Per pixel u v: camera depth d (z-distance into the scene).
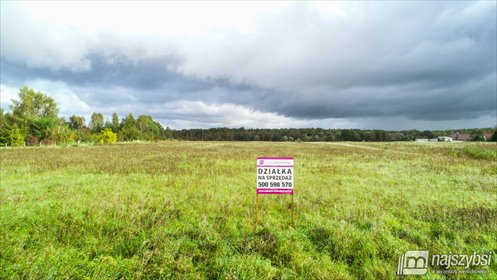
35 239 3.92
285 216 5.38
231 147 37.12
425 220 5.07
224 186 8.12
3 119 38.81
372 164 14.41
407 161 16.02
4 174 10.09
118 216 4.93
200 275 3.08
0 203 5.66
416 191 7.52
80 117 73.38
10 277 2.79
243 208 5.75
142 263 3.13
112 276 2.97
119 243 3.75
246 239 3.93
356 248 3.81
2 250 3.34
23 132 37.44
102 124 78.31
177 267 3.09
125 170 11.17
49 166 12.28
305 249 3.88
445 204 6.08
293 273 3.14
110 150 27.05
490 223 4.56
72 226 4.28
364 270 3.21
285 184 4.73
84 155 19.66
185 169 11.62
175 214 5.18
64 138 41.44
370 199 6.68
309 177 9.94
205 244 3.82
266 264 3.27
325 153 24.62
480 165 13.55
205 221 4.73
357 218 5.07
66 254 3.40
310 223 4.88
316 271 3.15
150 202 5.98
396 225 4.70
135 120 81.19
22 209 5.25
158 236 3.91
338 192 7.39
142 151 25.81
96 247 3.72
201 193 7.03
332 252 3.78
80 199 6.24
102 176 9.73
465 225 4.53
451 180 9.25
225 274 3.00
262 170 4.73
